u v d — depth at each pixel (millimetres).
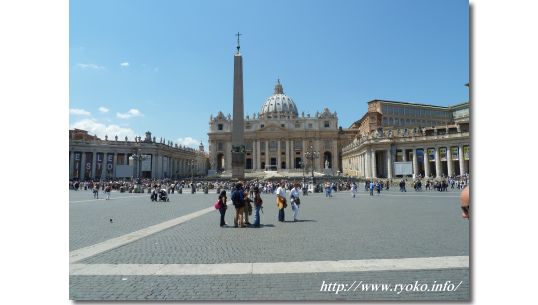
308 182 59906
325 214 17781
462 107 108875
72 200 30812
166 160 101812
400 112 109062
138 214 18391
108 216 17359
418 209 19797
